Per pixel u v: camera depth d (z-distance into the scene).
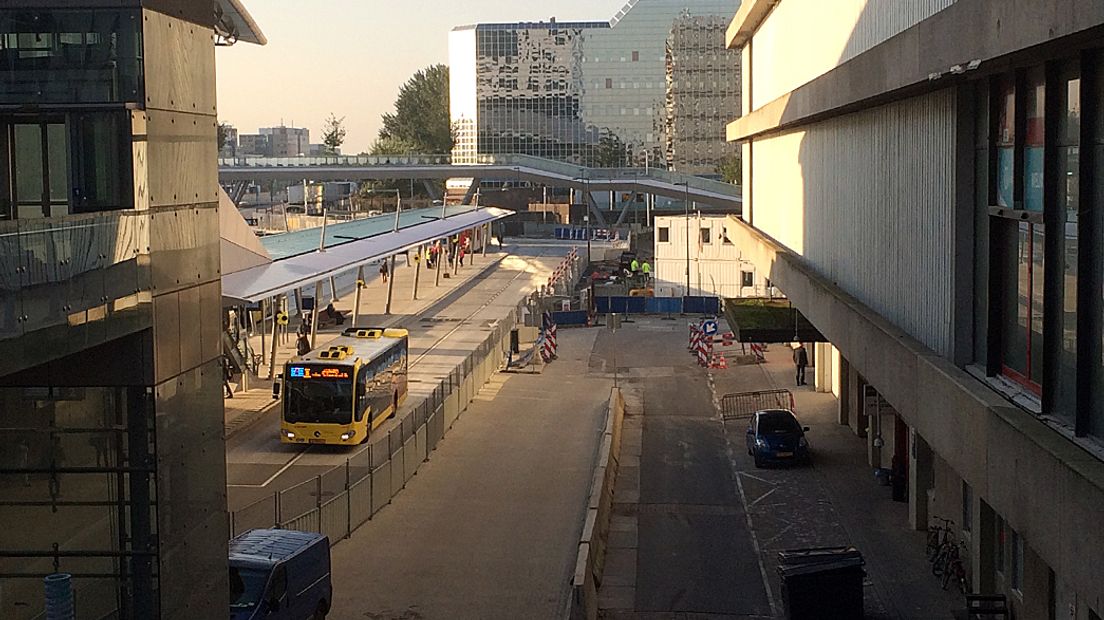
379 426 42.84
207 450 17.11
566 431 43.88
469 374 49.69
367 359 40.88
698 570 27.95
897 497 33.88
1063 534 14.53
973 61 17.97
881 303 28.69
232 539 23.03
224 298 41.69
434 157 130.12
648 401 50.91
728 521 32.16
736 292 81.94
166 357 15.72
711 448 41.59
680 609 25.27
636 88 182.50
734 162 155.50
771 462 38.03
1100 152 15.54
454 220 101.12
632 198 142.38
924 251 24.34
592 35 181.62
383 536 30.00
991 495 17.70
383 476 33.06
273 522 30.00
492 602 25.02
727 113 169.62
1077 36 14.23
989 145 20.48
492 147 184.75
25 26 15.51
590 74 182.38
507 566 27.53
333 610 24.38
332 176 130.62
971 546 25.52
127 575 15.48
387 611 24.39
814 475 37.22
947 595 25.77
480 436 42.97
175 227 16.19
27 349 12.69
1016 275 19.41
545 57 182.25
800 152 42.97
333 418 38.97
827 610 23.45
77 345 13.62
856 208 32.00
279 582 20.95
